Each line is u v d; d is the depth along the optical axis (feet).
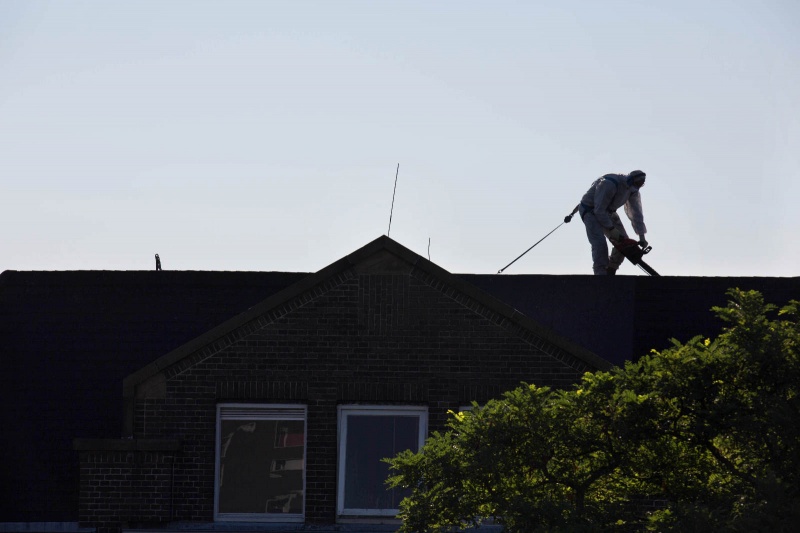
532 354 102.37
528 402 71.46
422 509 71.77
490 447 69.97
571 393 71.67
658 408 69.15
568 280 126.11
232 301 124.36
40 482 115.34
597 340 124.16
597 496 73.72
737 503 64.59
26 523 113.70
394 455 102.37
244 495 101.65
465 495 71.97
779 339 67.51
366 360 102.27
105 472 100.07
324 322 102.37
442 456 71.97
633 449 70.28
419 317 102.58
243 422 102.47
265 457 102.12
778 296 124.06
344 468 102.22
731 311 70.03
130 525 99.71
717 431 67.92
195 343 101.35
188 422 101.35
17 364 120.26
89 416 117.91
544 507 67.05
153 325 122.42
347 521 101.45
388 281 102.83
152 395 101.35
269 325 102.27
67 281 124.06
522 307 126.41
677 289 125.29
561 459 71.97
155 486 100.17
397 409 102.68
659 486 71.87
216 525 100.53
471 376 102.27
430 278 102.83
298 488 102.12
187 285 124.77
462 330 102.58
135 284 124.36
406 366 102.37
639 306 124.57
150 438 100.89
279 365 102.01
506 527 68.49
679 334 123.75
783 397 67.10
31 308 122.83
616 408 69.51
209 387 101.65
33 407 118.21
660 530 64.44
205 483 101.09
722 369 68.44
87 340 121.49
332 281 102.68
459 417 74.64
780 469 64.54
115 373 119.96
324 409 102.01
